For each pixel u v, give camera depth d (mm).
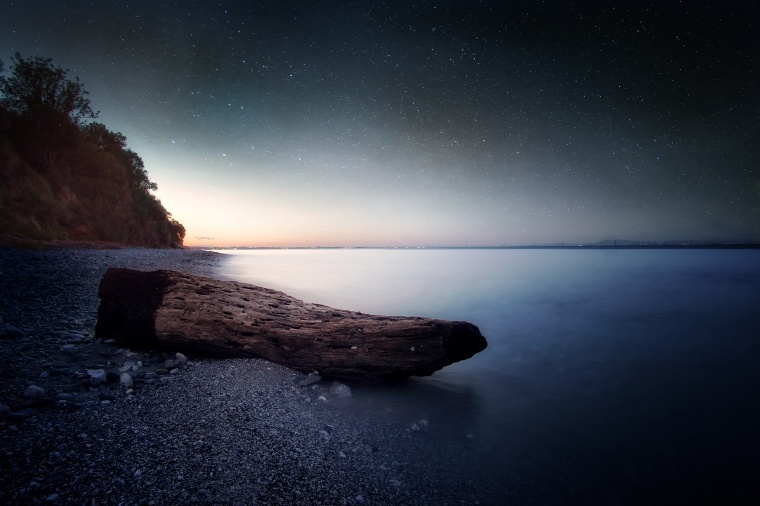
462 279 24906
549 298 16359
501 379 5953
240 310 5703
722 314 12930
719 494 3051
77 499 2221
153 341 5312
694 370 6758
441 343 4828
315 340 5172
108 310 5516
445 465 3268
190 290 5730
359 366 4945
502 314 12555
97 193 45750
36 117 39469
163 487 2439
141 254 34250
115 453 2762
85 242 35750
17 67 38250
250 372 4848
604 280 25094
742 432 4246
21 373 4062
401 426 3947
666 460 3578
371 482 2883
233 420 3533
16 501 2145
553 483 3109
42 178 35812
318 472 2906
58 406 3393
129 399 3729
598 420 4492
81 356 4859
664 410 4867
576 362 7148
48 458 2602
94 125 54344
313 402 4297
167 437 3082
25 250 21688
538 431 4098
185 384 4285
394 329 5020
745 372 6656
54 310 7422
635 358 7527
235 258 55562
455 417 4332
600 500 2912
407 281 22828
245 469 2783
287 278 23750
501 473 3209
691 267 41188
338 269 34281
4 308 7082
